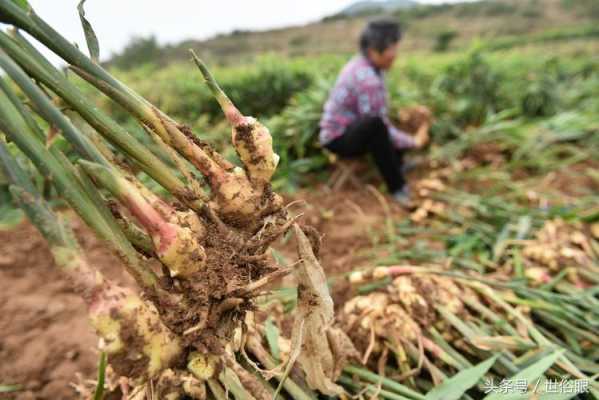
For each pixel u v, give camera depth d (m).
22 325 1.86
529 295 1.63
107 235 0.85
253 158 0.99
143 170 0.93
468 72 4.88
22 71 0.79
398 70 6.13
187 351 0.94
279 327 1.51
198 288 0.92
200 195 0.99
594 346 1.51
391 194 3.15
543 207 2.68
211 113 5.04
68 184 0.81
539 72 5.91
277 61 5.36
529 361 1.35
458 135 4.32
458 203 2.89
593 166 3.64
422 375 1.44
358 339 1.46
